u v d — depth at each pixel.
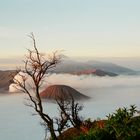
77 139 16.94
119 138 15.74
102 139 16.09
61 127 40.50
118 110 16.41
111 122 16.25
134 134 15.61
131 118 16.12
